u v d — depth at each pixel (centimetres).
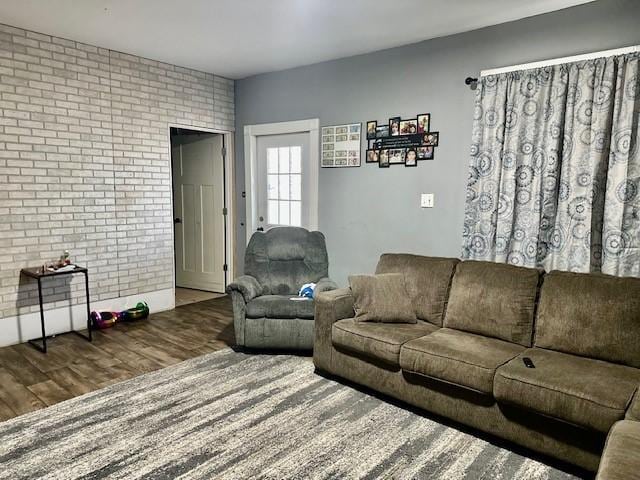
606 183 276
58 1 287
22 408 257
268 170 497
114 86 405
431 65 357
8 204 348
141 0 285
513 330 259
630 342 222
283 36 353
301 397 275
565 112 290
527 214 309
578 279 251
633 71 261
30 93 353
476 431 238
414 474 202
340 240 432
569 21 291
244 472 202
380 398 276
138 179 434
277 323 337
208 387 287
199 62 438
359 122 407
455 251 356
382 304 294
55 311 383
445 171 356
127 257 431
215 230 538
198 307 481
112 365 321
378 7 292
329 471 204
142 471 201
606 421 185
